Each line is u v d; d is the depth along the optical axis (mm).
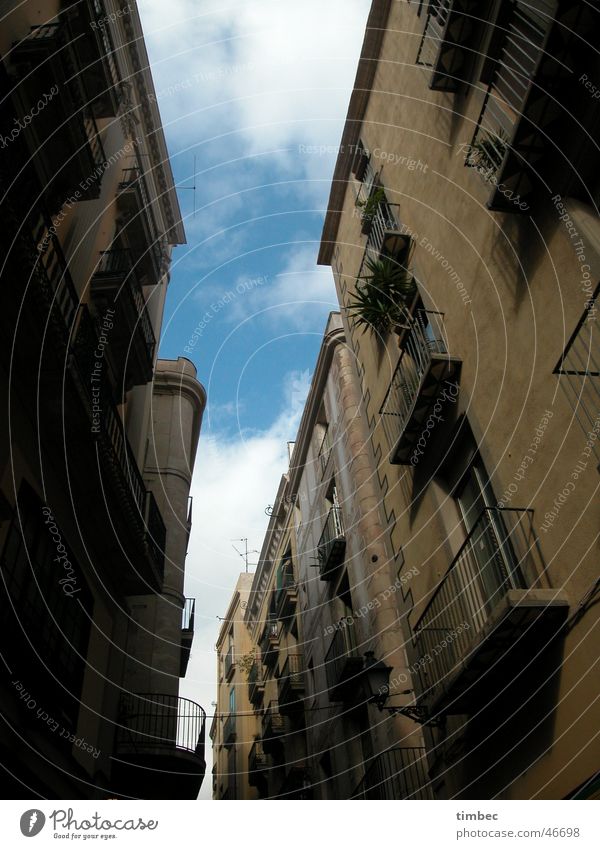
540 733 6723
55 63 9789
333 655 16062
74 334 10688
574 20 6648
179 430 19234
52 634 9578
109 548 11922
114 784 12508
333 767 16766
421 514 10672
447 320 10070
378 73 14758
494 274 8672
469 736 8266
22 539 8734
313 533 21031
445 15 10422
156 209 18969
